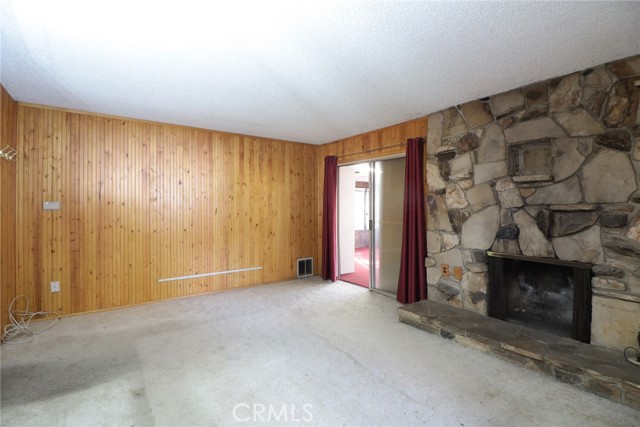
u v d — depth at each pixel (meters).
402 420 1.87
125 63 2.47
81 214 3.70
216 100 3.33
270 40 2.14
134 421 1.86
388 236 4.54
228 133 4.72
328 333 3.15
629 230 2.37
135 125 4.01
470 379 2.30
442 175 3.64
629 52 2.31
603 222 2.49
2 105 2.90
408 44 2.20
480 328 2.91
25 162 3.40
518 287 3.25
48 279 3.53
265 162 5.09
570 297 2.84
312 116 3.89
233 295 4.48
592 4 1.75
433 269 3.73
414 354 2.69
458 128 3.48
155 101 3.36
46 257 3.52
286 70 2.61
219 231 4.66
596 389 2.09
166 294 4.25
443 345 2.86
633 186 2.36
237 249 4.83
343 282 5.26
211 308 3.92
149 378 2.33
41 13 1.82
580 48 2.25
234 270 4.81
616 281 2.42
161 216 4.20
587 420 1.86
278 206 5.24
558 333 2.83
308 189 5.59
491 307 3.21
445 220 3.61
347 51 2.29
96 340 2.99
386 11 1.82
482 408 1.97
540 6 1.77
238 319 3.54
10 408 1.97
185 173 4.37
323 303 4.13
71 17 1.86
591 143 2.56
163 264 4.22
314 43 2.18
